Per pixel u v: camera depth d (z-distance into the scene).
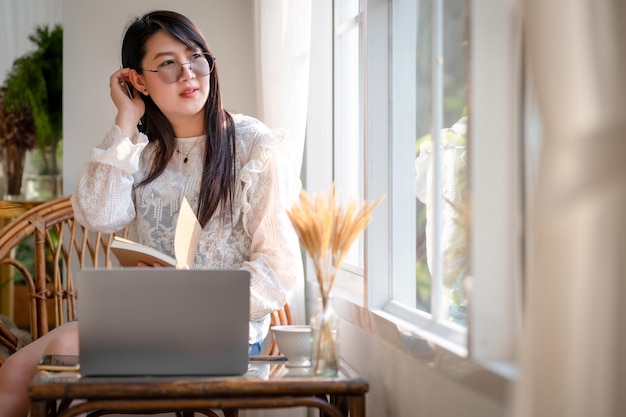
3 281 3.61
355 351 2.34
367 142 2.21
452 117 1.88
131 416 2.81
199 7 3.39
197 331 1.64
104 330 1.62
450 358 1.52
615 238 1.02
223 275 1.64
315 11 2.97
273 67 2.80
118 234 3.20
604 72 1.02
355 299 2.44
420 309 2.18
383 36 2.22
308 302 3.00
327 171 2.99
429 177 2.08
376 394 2.09
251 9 3.40
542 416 1.03
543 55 1.01
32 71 3.47
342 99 2.92
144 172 2.38
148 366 1.63
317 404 1.61
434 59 1.87
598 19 1.02
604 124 1.01
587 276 1.02
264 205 2.22
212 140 2.27
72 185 3.38
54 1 3.47
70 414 1.55
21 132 3.47
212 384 1.58
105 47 3.39
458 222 1.88
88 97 3.39
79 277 1.61
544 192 1.02
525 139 1.30
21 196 3.46
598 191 1.01
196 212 2.28
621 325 1.03
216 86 2.30
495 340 1.37
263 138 2.26
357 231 1.70
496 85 1.38
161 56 2.24
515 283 1.35
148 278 1.62
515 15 1.20
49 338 2.09
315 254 1.70
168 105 2.24
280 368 1.81
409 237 2.22
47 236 3.06
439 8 1.88
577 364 1.02
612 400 1.03
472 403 1.41
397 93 2.22
